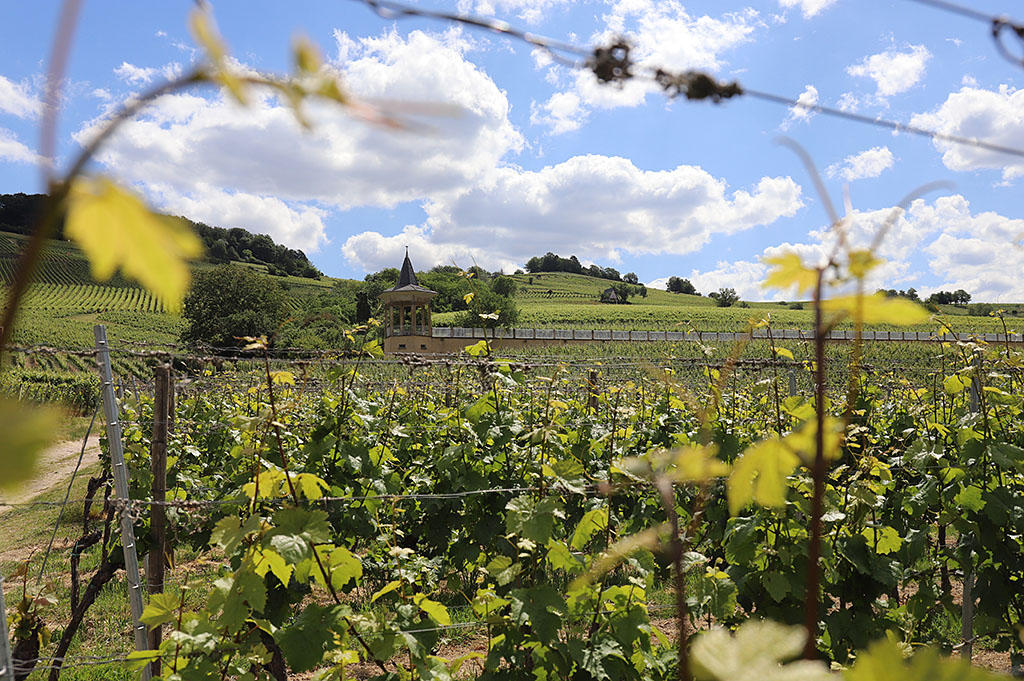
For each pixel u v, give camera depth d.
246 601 2.85
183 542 7.03
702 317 81.19
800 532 3.83
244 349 3.38
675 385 0.59
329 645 3.01
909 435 6.33
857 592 4.18
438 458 6.03
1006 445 4.58
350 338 5.89
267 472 3.18
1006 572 4.73
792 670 0.36
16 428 0.22
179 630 2.93
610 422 7.07
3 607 3.10
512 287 71.38
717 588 3.43
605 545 4.21
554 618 3.16
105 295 86.06
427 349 48.91
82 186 0.25
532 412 6.09
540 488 3.61
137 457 6.67
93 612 7.26
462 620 6.04
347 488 5.62
